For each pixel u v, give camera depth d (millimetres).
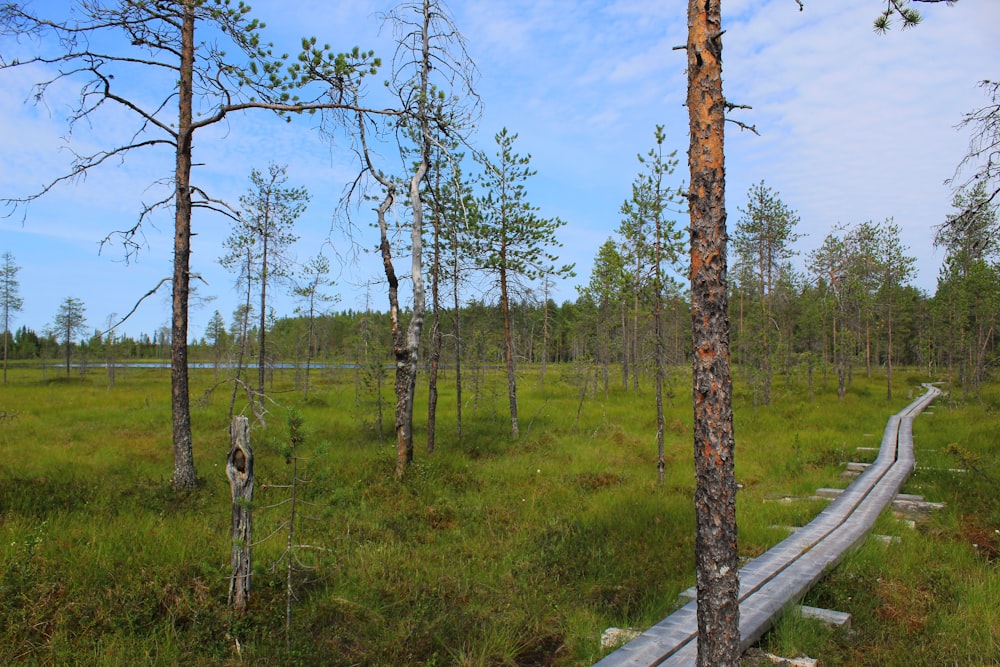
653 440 14898
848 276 27250
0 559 5348
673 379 12914
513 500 8922
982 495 8586
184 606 4758
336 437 14359
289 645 4262
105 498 7883
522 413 19797
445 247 14195
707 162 3100
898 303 37094
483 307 16297
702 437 3104
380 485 9258
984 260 23172
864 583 5473
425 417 18969
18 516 6801
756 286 28250
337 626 4707
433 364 13266
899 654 4172
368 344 16188
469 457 12609
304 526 7105
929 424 18078
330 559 5789
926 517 8203
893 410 22422
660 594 5492
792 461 12312
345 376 29281
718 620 3027
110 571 5258
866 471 10492
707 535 3076
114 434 14773
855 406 23516
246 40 8828
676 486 10070
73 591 4859
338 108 9539
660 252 11195
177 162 9539
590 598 5492
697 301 3127
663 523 7664
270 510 7797
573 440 14664
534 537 6996
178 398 9070
